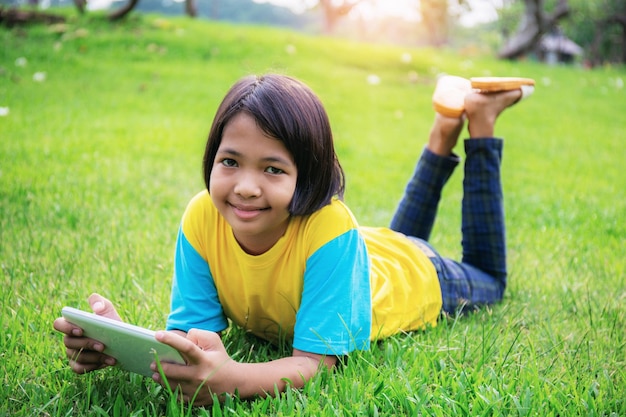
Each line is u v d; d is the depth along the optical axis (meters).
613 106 9.23
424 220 2.84
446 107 2.65
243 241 1.92
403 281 2.31
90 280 2.64
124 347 1.69
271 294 1.99
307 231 1.89
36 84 7.36
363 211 3.86
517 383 1.92
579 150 6.30
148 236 3.17
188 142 5.46
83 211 3.52
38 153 4.69
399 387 1.81
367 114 7.55
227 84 8.24
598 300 2.65
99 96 7.09
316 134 1.75
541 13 15.53
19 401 1.77
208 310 2.05
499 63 12.63
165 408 1.79
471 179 2.64
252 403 1.74
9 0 22.72
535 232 3.62
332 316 1.88
